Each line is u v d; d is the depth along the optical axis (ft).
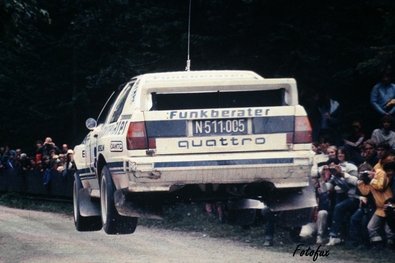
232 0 98.53
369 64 79.15
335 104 81.41
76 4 131.64
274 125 47.32
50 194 115.24
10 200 127.24
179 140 47.03
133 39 120.06
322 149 72.43
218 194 48.85
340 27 98.12
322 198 63.46
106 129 52.54
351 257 55.83
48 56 144.05
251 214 52.16
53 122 146.72
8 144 153.07
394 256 56.08
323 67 97.09
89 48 128.77
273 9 96.78
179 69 107.55
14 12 80.07
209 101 48.91
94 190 56.85
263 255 55.62
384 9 92.79
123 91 52.85
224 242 64.03
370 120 96.53
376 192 59.62
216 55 101.14
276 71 97.30
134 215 48.70
